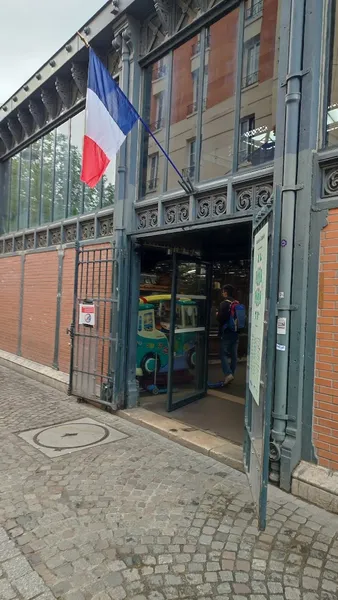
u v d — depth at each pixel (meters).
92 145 5.46
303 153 3.82
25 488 3.73
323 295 3.68
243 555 2.82
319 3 3.81
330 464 3.57
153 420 5.62
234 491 3.76
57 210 8.59
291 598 2.42
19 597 2.40
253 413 3.71
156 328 7.48
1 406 6.43
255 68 4.66
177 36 5.62
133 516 3.29
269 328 3.08
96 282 6.83
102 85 5.39
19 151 10.45
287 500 3.58
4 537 2.98
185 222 5.26
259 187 4.44
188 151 5.57
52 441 4.92
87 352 6.61
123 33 6.21
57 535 3.01
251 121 4.69
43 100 8.72
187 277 6.47
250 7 4.75
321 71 3.84
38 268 8.99
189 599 2.40
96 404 6.51
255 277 3.87
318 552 2.87
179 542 2.95
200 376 6.94
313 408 3.71
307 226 3.78
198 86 5.38
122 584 2.52
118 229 6.22
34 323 9.06
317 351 3.71
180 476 4.05
